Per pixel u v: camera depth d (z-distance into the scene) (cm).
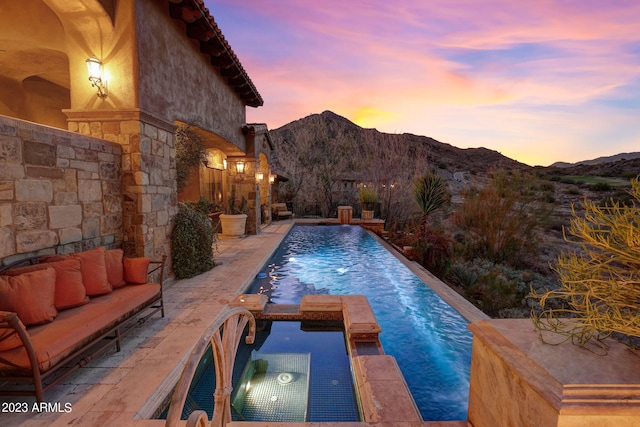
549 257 788
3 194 288
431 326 435
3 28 455
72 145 370
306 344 380
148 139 479
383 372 268
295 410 259
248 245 903
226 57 719
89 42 446
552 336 139
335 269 756
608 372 111
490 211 833
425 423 195
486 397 158
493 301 584
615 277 115
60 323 255
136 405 227
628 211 113
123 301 313
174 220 562
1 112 640
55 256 316
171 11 534
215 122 780
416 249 826
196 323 374
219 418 151
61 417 212
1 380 212
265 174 1391
